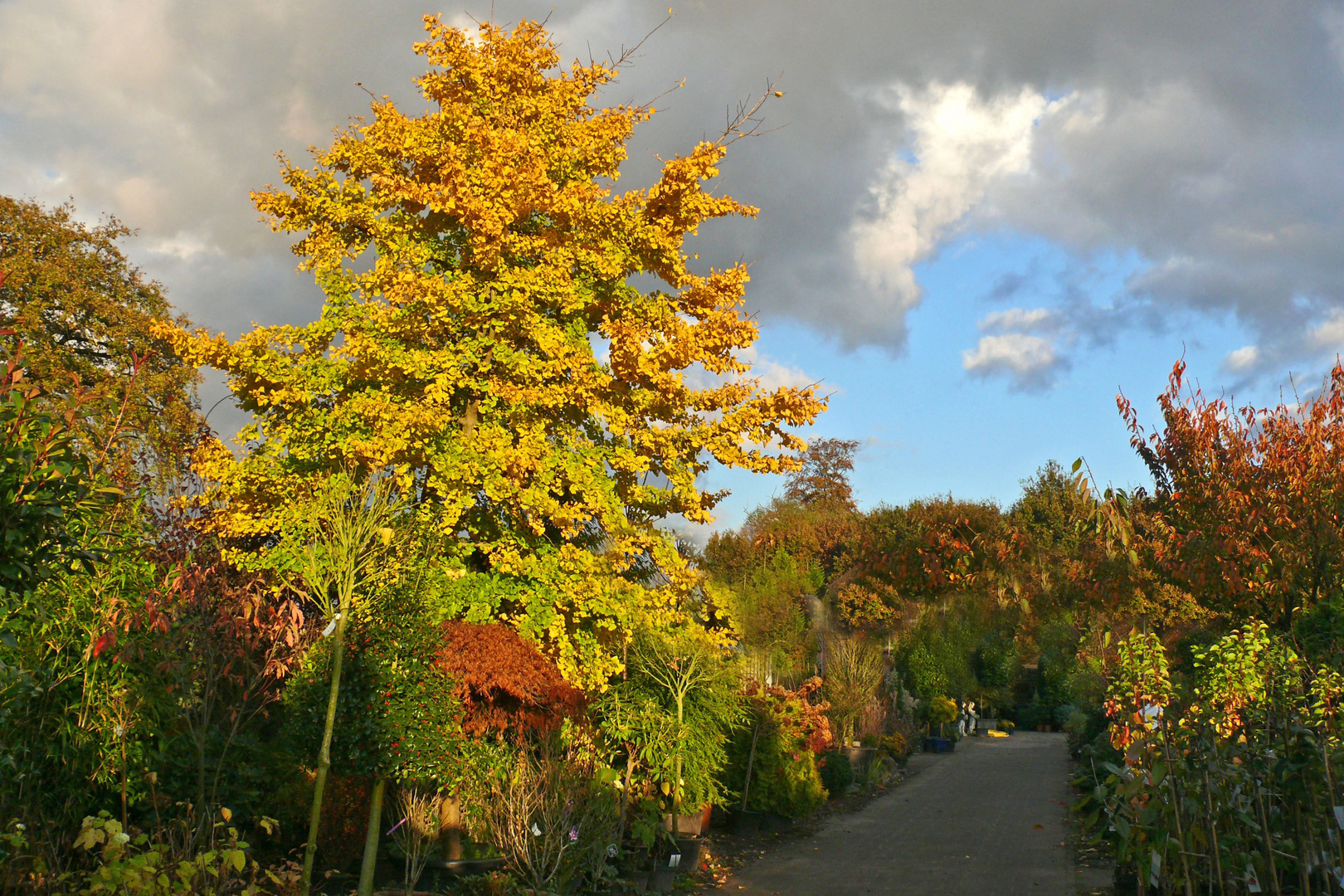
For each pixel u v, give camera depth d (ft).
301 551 36.01
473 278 41.81
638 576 46.42
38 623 21.70
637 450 44.57
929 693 96.37
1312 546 25.46
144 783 25.02
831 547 86.89
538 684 32.07
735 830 44.86
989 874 35.24
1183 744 23.77
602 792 32.53
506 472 39.22
